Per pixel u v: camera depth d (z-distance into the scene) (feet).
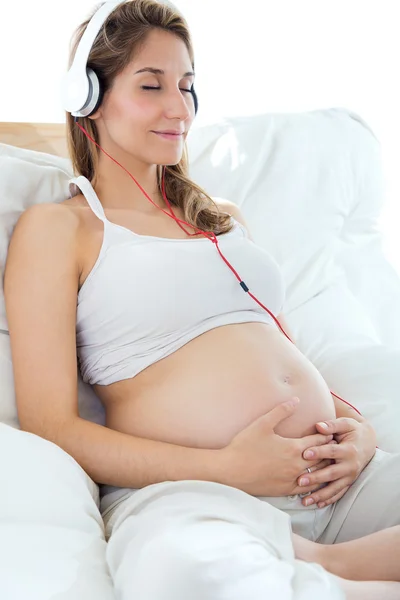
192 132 6.10
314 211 6.13
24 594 2.78
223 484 3.69
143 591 2.79
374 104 8.46
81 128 4.66
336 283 6.00
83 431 3.85
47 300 4.04
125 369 4.16
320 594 2.94
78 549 3.14
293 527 3.86
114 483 3.84
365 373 4.93
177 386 4.05
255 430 3.79
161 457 3.76
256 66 7.99
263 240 5.85
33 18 6.71
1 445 3.36
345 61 8.30
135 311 4.17
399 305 6.20
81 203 4.60
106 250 4.25
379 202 6.77
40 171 4.66
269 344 4.26
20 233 4.25
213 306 4.30
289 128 6.32
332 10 8.13
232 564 2.84
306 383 4.17
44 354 3.96
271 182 6.05
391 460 4.01
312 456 3.83
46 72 6.82
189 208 4.78
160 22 4.48
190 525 3.08
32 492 3.26
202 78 7.81
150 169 4.80
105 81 4.47
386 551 3.48
